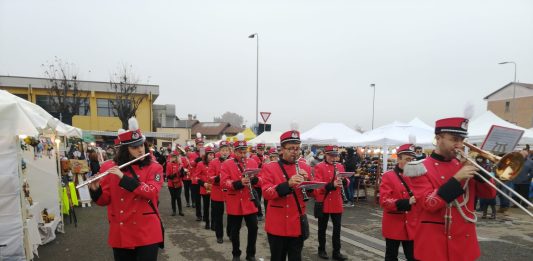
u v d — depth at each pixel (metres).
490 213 10.34
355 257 5.94
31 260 5.51
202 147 9.80
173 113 42.31
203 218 9.03
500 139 2.47
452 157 2.70
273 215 4.07
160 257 5.93
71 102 30.44
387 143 11.74
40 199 6.98
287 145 4.11
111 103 32.69
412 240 4.41
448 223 2.56
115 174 3.32
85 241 6.88
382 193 4.50
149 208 3.58
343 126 15.05
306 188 3.96
